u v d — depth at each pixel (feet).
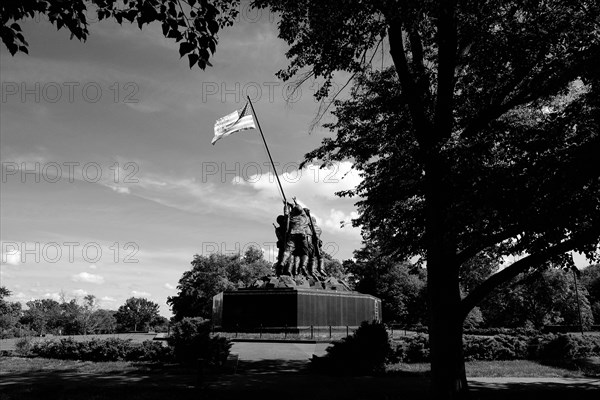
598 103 38.93
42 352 69.31
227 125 93.97
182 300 261.03
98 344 65.31
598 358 77.92
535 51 42.50
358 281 252.01
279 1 46.34
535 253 40.09
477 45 44.09
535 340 76.95
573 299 217.56
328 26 45.19
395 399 41.42
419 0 39.22
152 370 56.54
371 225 56.08
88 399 39.83
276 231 115.24
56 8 24.89
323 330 99.96
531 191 36.40
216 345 59.26
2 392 42.50
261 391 43.93
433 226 42.04
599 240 38.86
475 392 45.93
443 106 45.75
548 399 42.93
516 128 43.16
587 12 40.29
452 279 43.42
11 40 24.09
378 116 55.93
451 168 40.32
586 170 34.91
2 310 234.58
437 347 42.70
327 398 41.60
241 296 101.86
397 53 47.60
